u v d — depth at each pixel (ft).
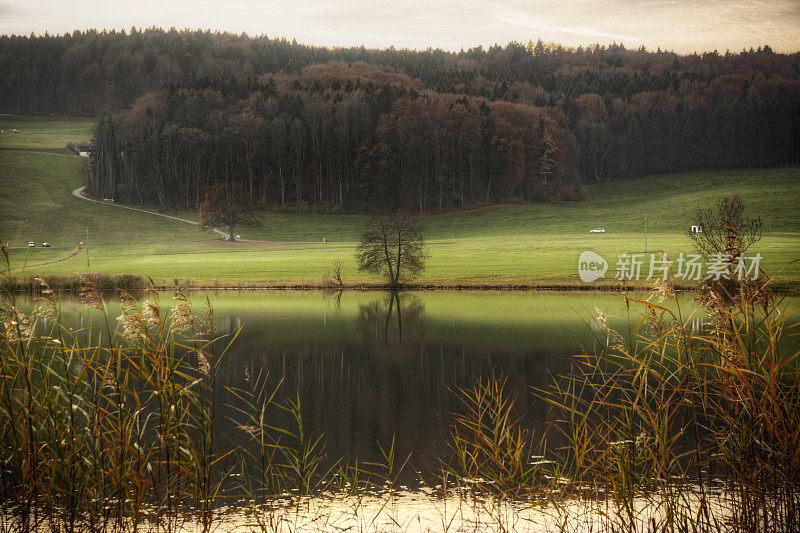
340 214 502.38
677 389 24.61
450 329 122.31
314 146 547.08
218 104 596.70
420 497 32.04
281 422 54.85
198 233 414.82
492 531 25.80
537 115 580.71
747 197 435.53
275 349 100.48
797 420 23.24
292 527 26.99
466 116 552.00
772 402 22.45
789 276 176.55
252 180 534.78
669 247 290.56
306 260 302.86
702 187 513.86
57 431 23.73
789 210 394.93
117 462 24.21
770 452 23.04
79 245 375.86
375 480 36.68
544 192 529.04
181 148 518.37
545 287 209.87
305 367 85.30
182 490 25.36
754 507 23.68
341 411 59.52
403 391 69.41
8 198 469.98
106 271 270.87
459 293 201.36
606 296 182.39
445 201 520.42
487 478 33.30
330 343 106.63
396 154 528.22
